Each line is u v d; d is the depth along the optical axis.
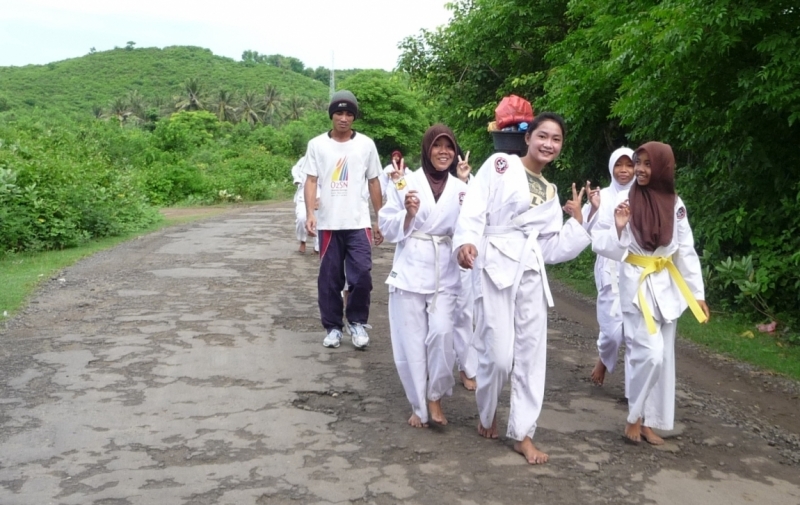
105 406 4.73
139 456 3.97
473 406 4.97
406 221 4.44
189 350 6.08
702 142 8.50
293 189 38.62
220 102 74.69
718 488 3.84
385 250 12.95
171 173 28.92
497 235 4.08
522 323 4.07
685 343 7.11
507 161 4.09
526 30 12.94
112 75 104.31
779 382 5.95
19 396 4.91
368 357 6.04
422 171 4.69
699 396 5.45
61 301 7.99
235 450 4.08
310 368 5.67
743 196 8.44
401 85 41.75
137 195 18.58
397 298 4.53
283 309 7.79
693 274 4.35
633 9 8.89
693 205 9.09
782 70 6.85
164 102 78.31
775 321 7.66
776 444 4.52
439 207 4.57
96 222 14.39
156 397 4.92
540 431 4.54
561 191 13.21
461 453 4.13
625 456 4.20
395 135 40.34
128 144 33.56
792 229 7.86
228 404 4.82
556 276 11.14
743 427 4.80
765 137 7.98
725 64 7.60
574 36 10.80
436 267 4.48
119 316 7.29
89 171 16.61
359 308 6.35
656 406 4.34
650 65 7.86
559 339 7.08
